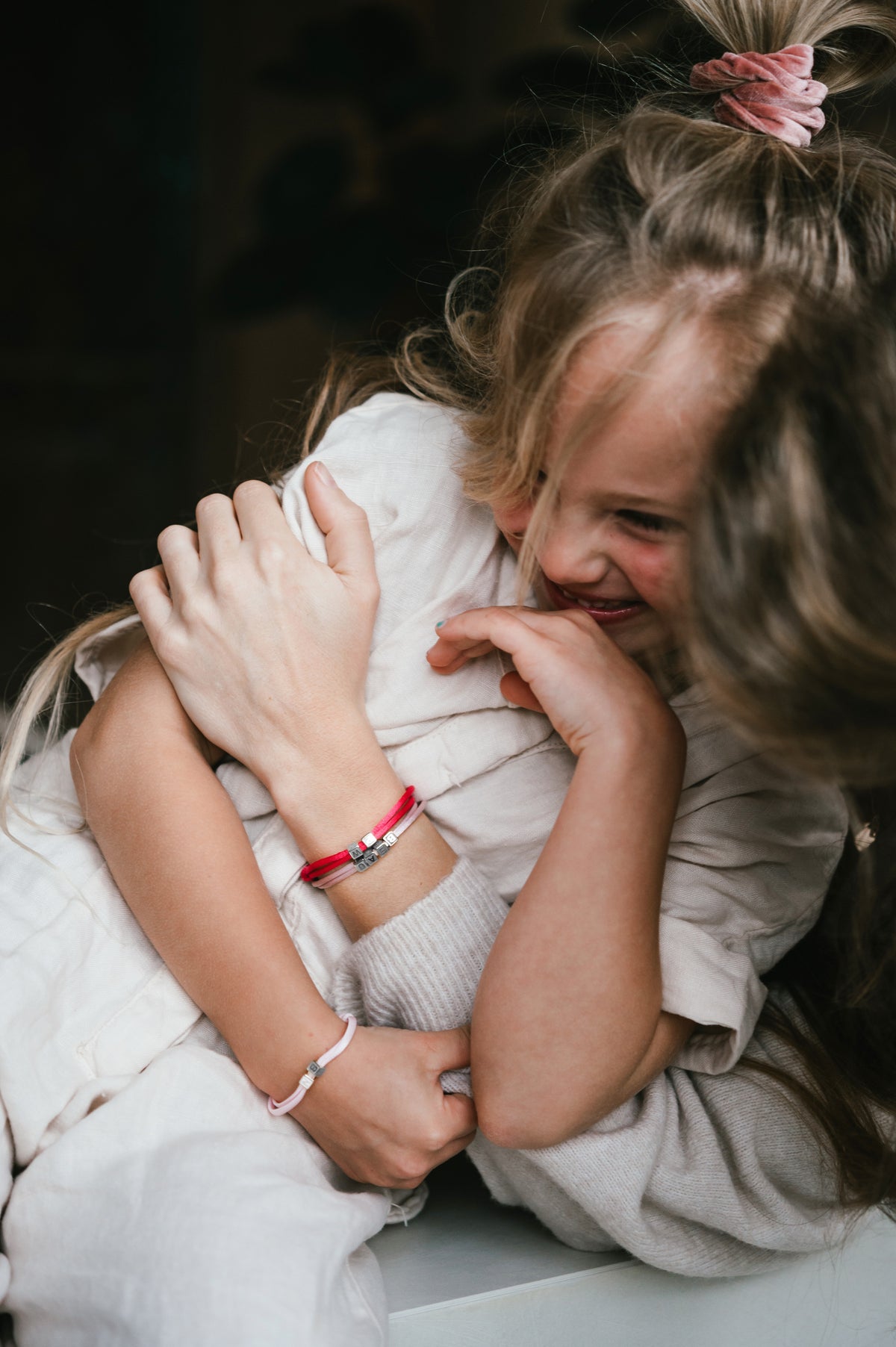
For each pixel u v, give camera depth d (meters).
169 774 0.81
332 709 0.80
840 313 0.66
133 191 3.72
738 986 0.79
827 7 0.82
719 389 0.66
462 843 0.85
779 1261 0.85
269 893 0.82
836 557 0.62
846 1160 0.85
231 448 3.70
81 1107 0.77
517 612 0.79
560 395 0.70
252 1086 0.78
